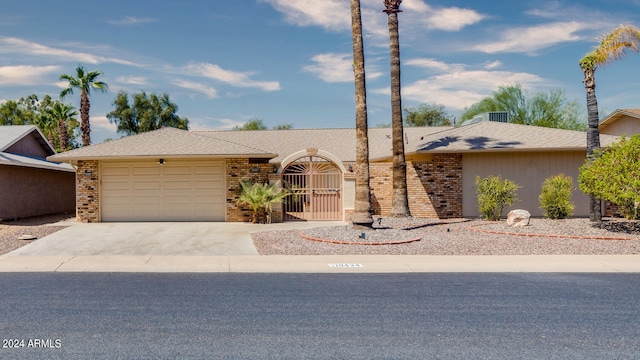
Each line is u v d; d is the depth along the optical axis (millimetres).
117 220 20594
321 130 32406
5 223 20781
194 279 9789
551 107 44906
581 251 12961
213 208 20547
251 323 6668
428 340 5957
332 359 5340
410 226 18031
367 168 15883
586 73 17344
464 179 21547
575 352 5551
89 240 15156
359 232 15297
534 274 10258
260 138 31266
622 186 14641
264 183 20344
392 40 20703
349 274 10289
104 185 20672
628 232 15602
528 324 6625
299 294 8414
